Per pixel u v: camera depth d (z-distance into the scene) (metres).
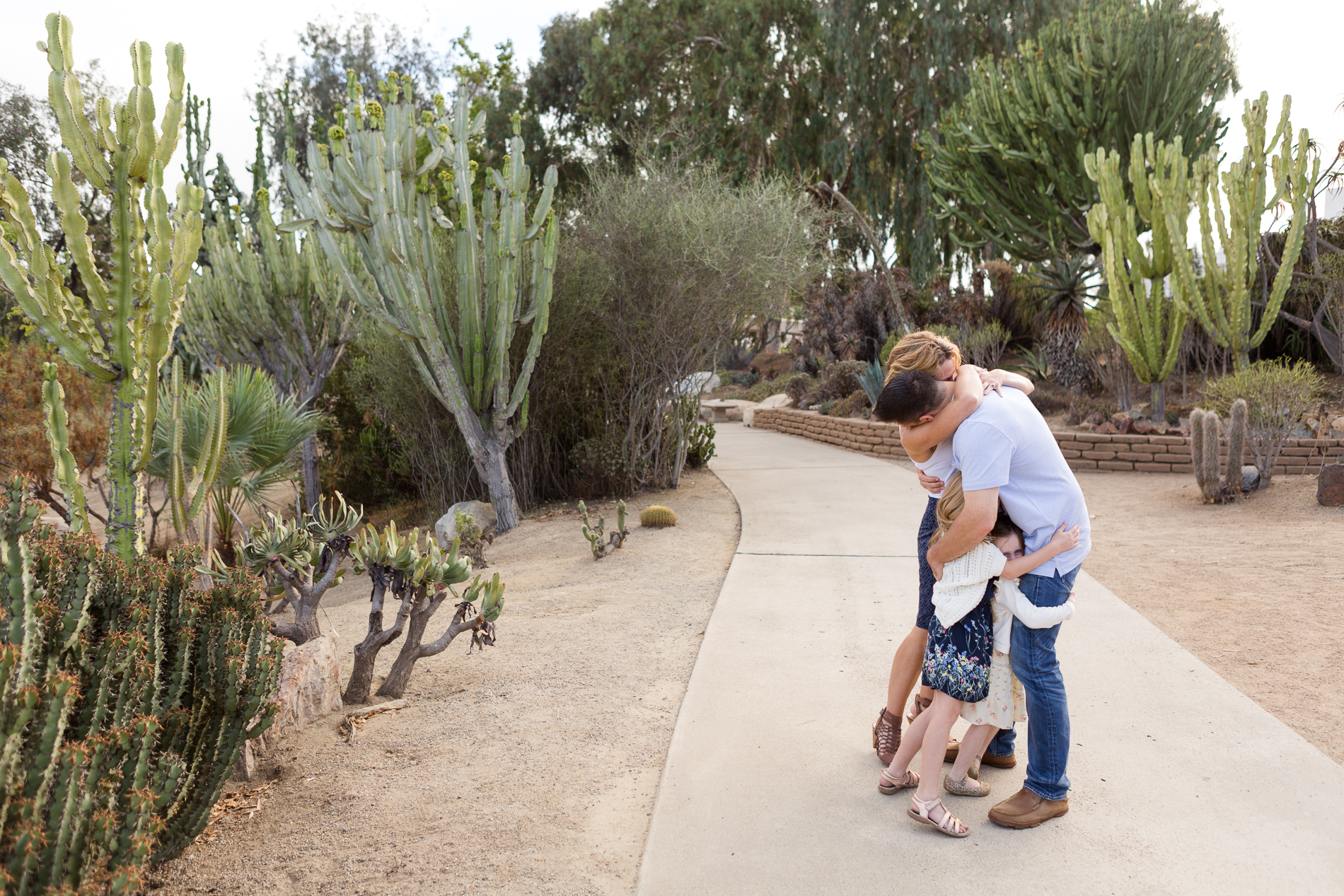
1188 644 4.25
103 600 2.47
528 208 13.02
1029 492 2.55
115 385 4.99
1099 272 16.72
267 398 7.33
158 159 4.87
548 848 2.69
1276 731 3.14
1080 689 3.62
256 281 13.19
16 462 9.20
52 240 23.06
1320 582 5.27
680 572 6.50
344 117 9.45
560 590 6.14
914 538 7.07
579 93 27.89
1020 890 2.32
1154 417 12.66
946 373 2.59
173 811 2.56
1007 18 23.44
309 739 3.55
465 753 3.40
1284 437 8.66
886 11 24.14
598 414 12.00
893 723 3.04
